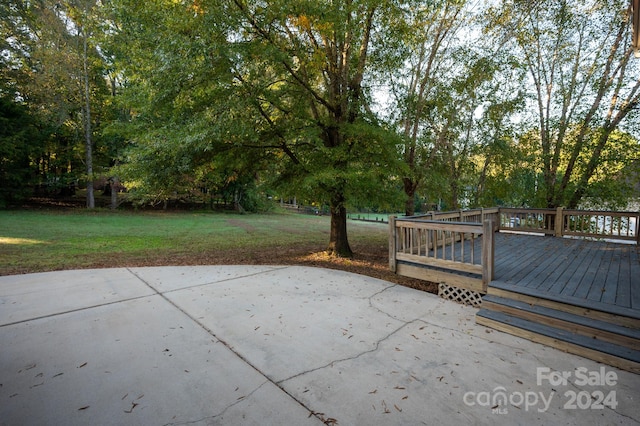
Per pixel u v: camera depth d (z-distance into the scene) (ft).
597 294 12.15
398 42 24.89
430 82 30.48
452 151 33.09
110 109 63.57
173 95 19.70
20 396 7.66
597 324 10.37
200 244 34.53
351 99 24.53
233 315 13.17
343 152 21.94
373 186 22.43
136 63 27.76
